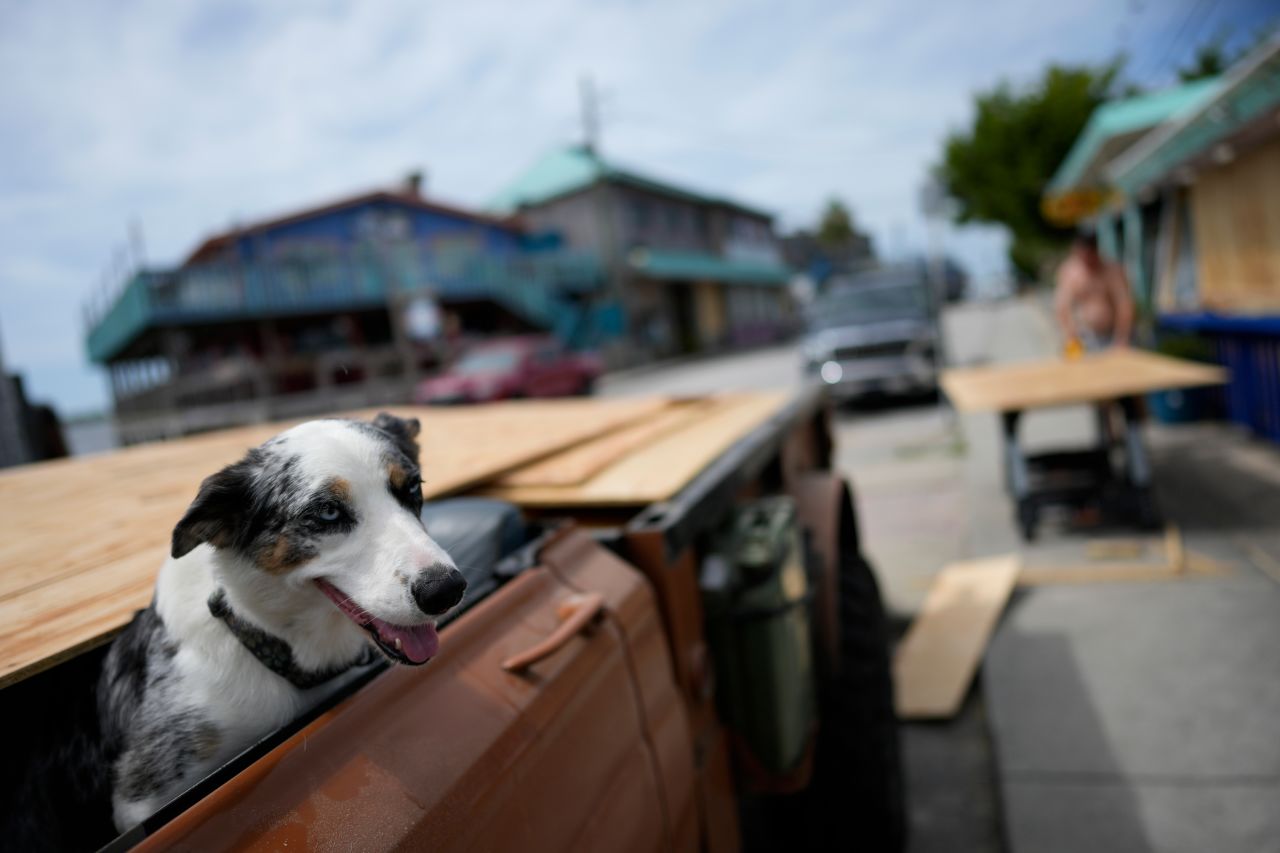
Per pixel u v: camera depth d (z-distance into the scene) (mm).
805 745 2195
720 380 20016
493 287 25281
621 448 2672
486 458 2479
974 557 5379
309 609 1275
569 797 1309
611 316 30438
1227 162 8008
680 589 1927
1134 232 11609
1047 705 3498
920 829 3037
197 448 3221
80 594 1449
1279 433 6590
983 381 6156
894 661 4125
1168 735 3152
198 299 18609
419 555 1213
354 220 24859
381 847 979
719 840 1934
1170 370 5426
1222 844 2570
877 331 11469
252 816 940
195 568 1306
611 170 31781
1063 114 24812
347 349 21078
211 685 1228
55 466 2980
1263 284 7543
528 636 1450
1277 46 4949
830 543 2871
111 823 1326
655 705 1687
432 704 1213
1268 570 4375
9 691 1503
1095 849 2658
